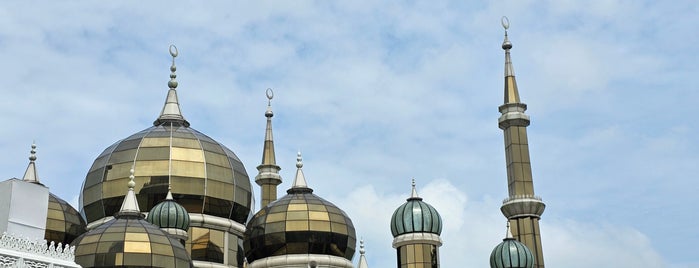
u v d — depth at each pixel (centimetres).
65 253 4028
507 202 6353
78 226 6109
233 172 6500
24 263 3772
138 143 6356
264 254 6106
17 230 4203
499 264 5800
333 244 6109
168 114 6869
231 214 6400
